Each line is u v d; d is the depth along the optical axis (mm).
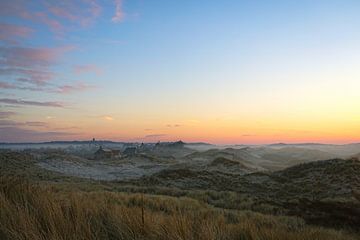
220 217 13492
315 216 21047
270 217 18188
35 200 6516
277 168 116938
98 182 50812
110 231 5492
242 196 32031
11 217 5168
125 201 17141
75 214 5816
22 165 64250
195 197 30703
